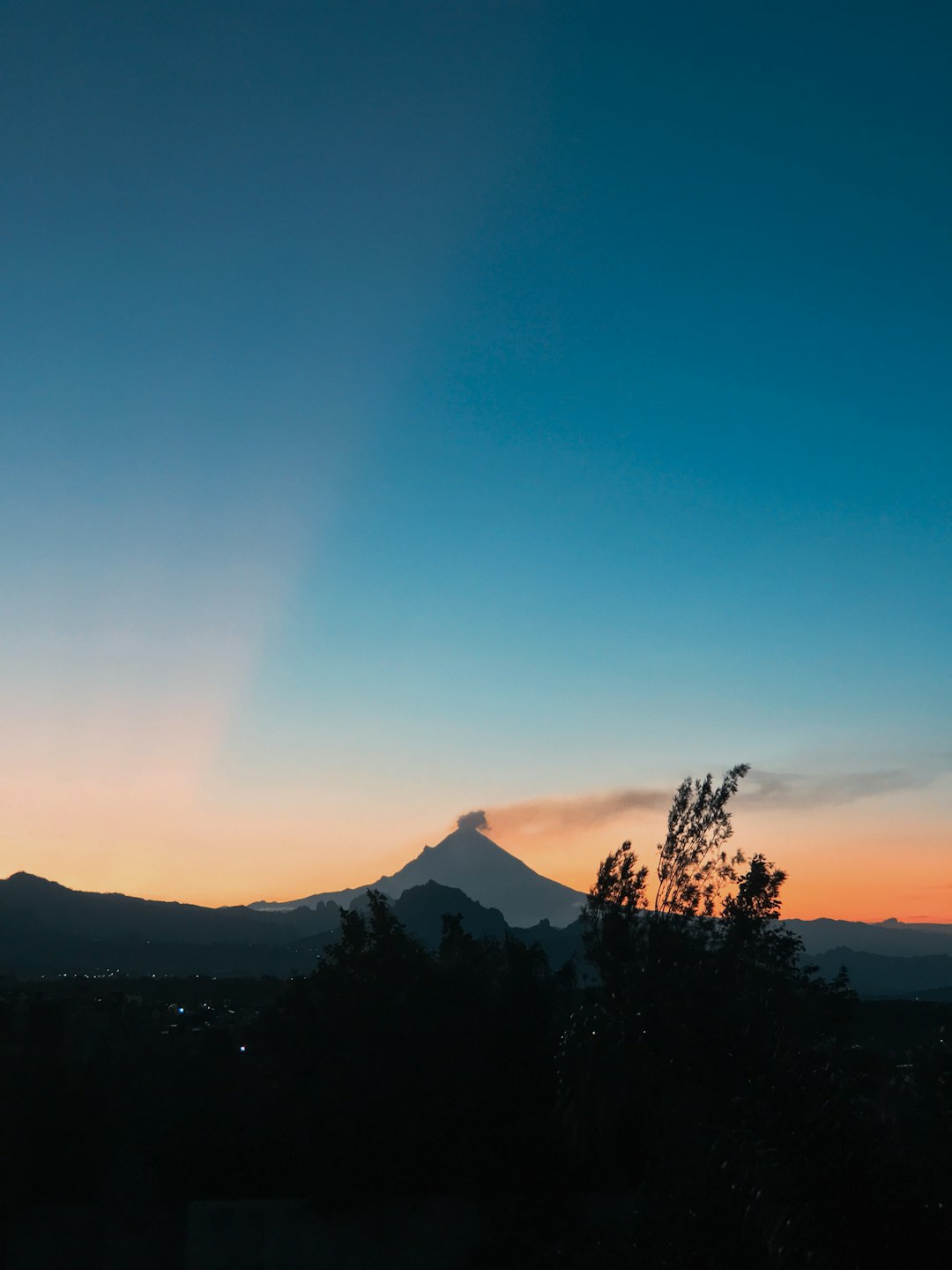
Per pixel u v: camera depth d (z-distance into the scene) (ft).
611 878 59.82
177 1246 66.85
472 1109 65.72
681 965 47.88
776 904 62.03
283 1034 72.18
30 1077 73.05
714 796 62.90
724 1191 37.22
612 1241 51.85
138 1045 84.89
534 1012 69.97
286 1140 70.03
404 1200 65.05
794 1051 36.58
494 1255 61.00
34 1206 68.28
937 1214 31.81
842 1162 32.14
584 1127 41.37
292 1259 64.23
